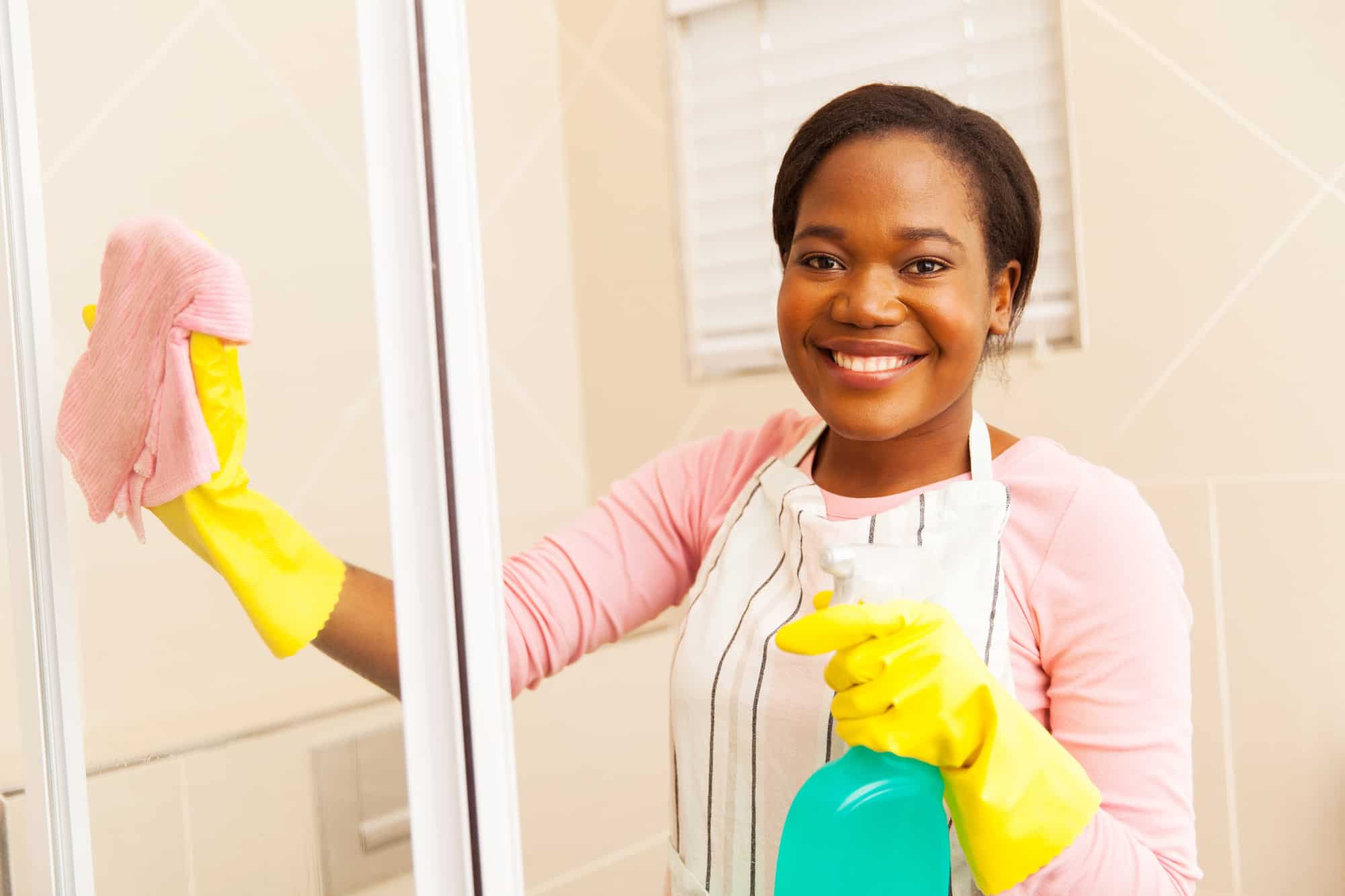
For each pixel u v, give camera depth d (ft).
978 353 1.68
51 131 1.49
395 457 1.11
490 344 4.26
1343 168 3.06
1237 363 3.24
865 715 1.31
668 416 4.41
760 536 1.94
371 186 1.11
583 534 2.18
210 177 1.36
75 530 1.52
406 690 1.11
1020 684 1.64
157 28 1.38
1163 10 3.31
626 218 4.48
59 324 1.53
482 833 1.09
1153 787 1.54
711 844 1.83
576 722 3.60
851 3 4.01
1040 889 1.41
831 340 1.65
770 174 4.22
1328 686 3.13
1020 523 1.69
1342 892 3.13
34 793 1.51
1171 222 3.33
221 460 1.35
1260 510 3.21
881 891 1.26
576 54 4.55
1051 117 3.58
